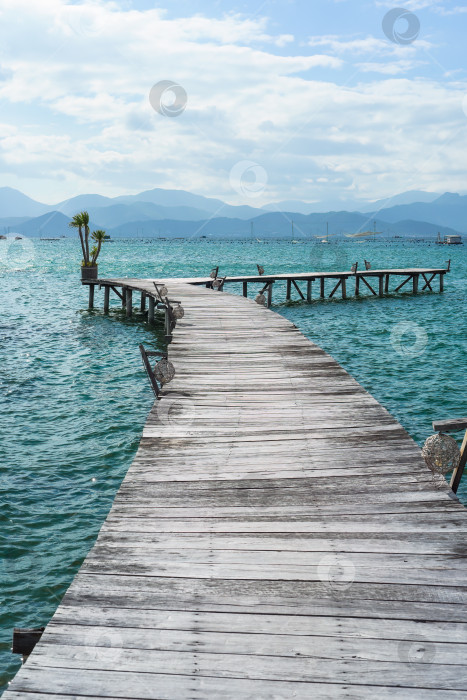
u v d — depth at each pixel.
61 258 72.75
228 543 3.86
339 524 4.10
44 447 8.59
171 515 4.26
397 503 4.40
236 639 2.94
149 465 5.20
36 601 4.99
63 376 13.05
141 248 118.44
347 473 4.96
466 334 19.61
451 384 12.76
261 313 15.27
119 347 16.56
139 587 3.37
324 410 6.76
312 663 2.78
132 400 11.14
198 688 2.63
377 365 14.81
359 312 25.53
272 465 5.17
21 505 6.71
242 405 7.00
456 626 3.03
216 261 64.00
